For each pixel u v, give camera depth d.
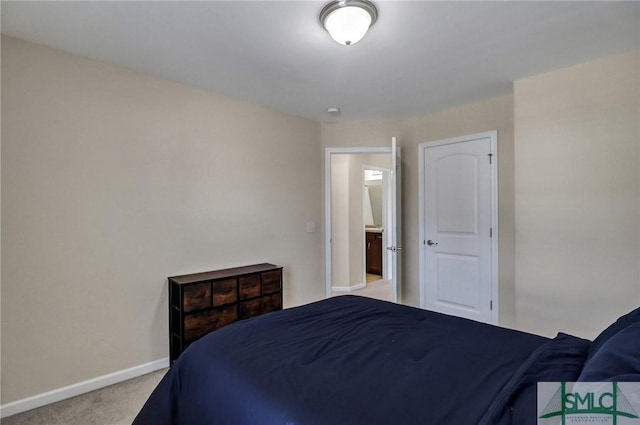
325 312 2.05
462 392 1.14
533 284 2.75
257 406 1.17
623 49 2.30
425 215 3.91
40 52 2.21
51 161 2.25
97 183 2.44
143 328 2.66
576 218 2.55
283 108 3.58
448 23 1.97
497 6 1.81
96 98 2.44
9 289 2.11
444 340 1.59
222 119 3.16
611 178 2.41
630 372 0.87
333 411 1.06
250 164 3.39
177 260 2.86
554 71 2.64
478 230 3.49
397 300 3.80
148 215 2.69
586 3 1.79
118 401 2.27
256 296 3.07
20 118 2.14
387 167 5.89
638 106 2.30
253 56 2.38
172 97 2.82
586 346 1.38
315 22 1.95
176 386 1.58
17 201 2.13
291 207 3.78
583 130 2.51
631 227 2.34
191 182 2.95
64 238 2.30
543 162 2.69
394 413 1.04
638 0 1.77
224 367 1.39
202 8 1.81
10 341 2.11
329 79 2.81
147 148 2.69
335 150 4.12
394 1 1.75
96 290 2.44
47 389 2.23
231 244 3.23
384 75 2.73
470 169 3.53
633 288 2.33
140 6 1.80
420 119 3.93
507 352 1.45
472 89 3.05
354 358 1.41
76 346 2.35
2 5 1.78
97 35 2.10
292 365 1.35
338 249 5.25
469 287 3.56
